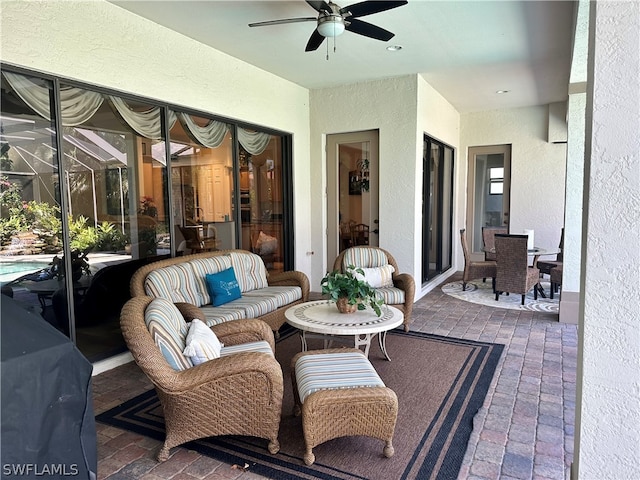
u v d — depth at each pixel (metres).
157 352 2.15
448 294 6.16
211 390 2.21
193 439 2.30
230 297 3.97
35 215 3.05
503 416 2.67
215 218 4.79
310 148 6.23
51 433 1.42
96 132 3.44
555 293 6.27
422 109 5.60
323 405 2.15
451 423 2.60
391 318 3.25
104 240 3.57
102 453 2.34
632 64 1.33
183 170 4.32
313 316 3.32
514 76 5.44
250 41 4.14
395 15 3.55
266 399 2.25
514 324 4.68
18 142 2.92
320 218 6.30
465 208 8.07
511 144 7.54
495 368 3.44
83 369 1.53
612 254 1.38
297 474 2.14
